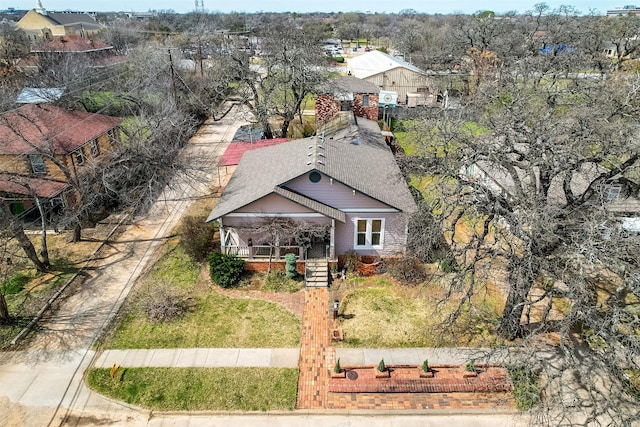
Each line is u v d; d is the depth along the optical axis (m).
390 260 23.23
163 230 27.80
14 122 28.58
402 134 44.56
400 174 25.73
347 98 42.66
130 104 45.94
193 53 76.25
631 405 15.17
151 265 23.95
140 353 17.98
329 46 117.94
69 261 24.38
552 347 17.78
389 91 55.88
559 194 23.81
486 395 16.12
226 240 22.89
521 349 15.45
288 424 15.20
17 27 89.56
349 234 23.16
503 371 16.72
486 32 62.28
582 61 47.06
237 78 43.03
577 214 15.90
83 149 30.59
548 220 14.16
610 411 15.01
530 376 16.25
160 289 21.77
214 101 53.81
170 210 30.28
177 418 15.39
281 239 23.06
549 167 15.70
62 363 17.48
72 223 27.47
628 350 12.33
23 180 27.53
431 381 16.42
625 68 50.94
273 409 15.63
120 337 18.84
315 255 23.28
